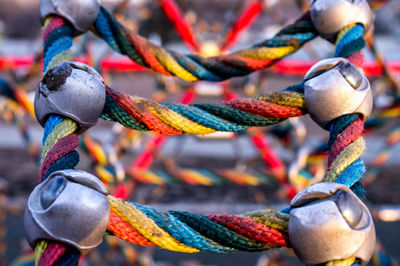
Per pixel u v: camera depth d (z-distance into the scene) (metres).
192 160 2.10
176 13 1.18
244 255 1.34
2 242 1.21
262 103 0.46
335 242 0.40
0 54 1.32
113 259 1.27
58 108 0.44
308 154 1.12
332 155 0.45
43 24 0.52
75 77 0.44
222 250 0.42
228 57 0.52
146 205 0.43
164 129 0.45
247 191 1.68
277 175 1.13
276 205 1.37
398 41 3.48
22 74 1.23
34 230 0.41
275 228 0.42
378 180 1.81
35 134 2.43
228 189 1.72
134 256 1.14
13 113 1.19
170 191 1.67
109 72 1.29
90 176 0.42
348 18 0.50
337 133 0.45
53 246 0.40
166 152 2.22
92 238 0.41
